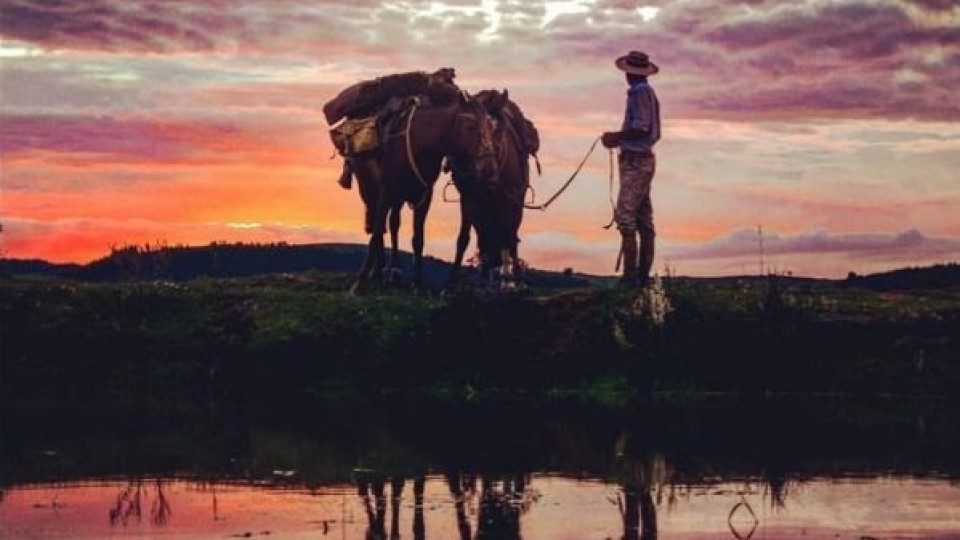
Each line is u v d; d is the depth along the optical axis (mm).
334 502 11938
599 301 20703
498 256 21578
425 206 22562
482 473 13375
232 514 11422
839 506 11648
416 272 22719
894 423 16688
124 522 11125
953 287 25094
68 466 13859
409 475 13203
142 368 20953
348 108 22719
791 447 14852
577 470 13414
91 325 21547
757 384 19984
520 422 16891
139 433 16078
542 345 20500
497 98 21516
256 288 23641
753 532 10625
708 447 14820
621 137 20016
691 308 20547
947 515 11242
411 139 21703
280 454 14578
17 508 11727
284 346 20969
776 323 20328
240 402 19125
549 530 10727
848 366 20078
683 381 20031
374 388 20484
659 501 11898
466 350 20672
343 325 21203
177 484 12820
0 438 15633
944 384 19594
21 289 22219
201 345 21266
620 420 17062
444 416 17562
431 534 10609
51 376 20812
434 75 22484
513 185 21438
